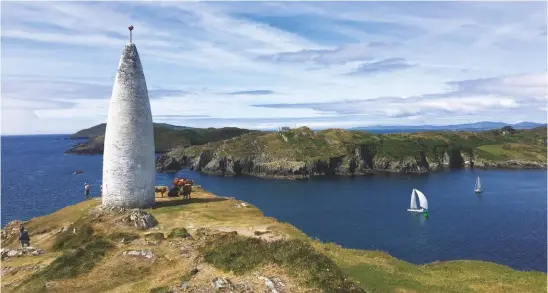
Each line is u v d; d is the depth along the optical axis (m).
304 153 180.62
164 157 199.75
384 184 145.50
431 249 68.69
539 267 59.78
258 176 168.50
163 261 23.34
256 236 28.95
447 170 188.50
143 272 22.14
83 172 161.62
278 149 185.62
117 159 39.38
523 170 185.25
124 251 24.77
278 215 97.25
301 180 157.12
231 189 136.50
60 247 31.05
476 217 91.62
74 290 20.41
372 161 188.12
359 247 70.56
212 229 30.48
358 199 116.31
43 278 22.14
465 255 65.44
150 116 41.53
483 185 140.50
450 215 94.06
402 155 188.25
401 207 104.00
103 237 28.89
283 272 18.39
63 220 39.22
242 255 20.70
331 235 78.38
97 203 43.50
